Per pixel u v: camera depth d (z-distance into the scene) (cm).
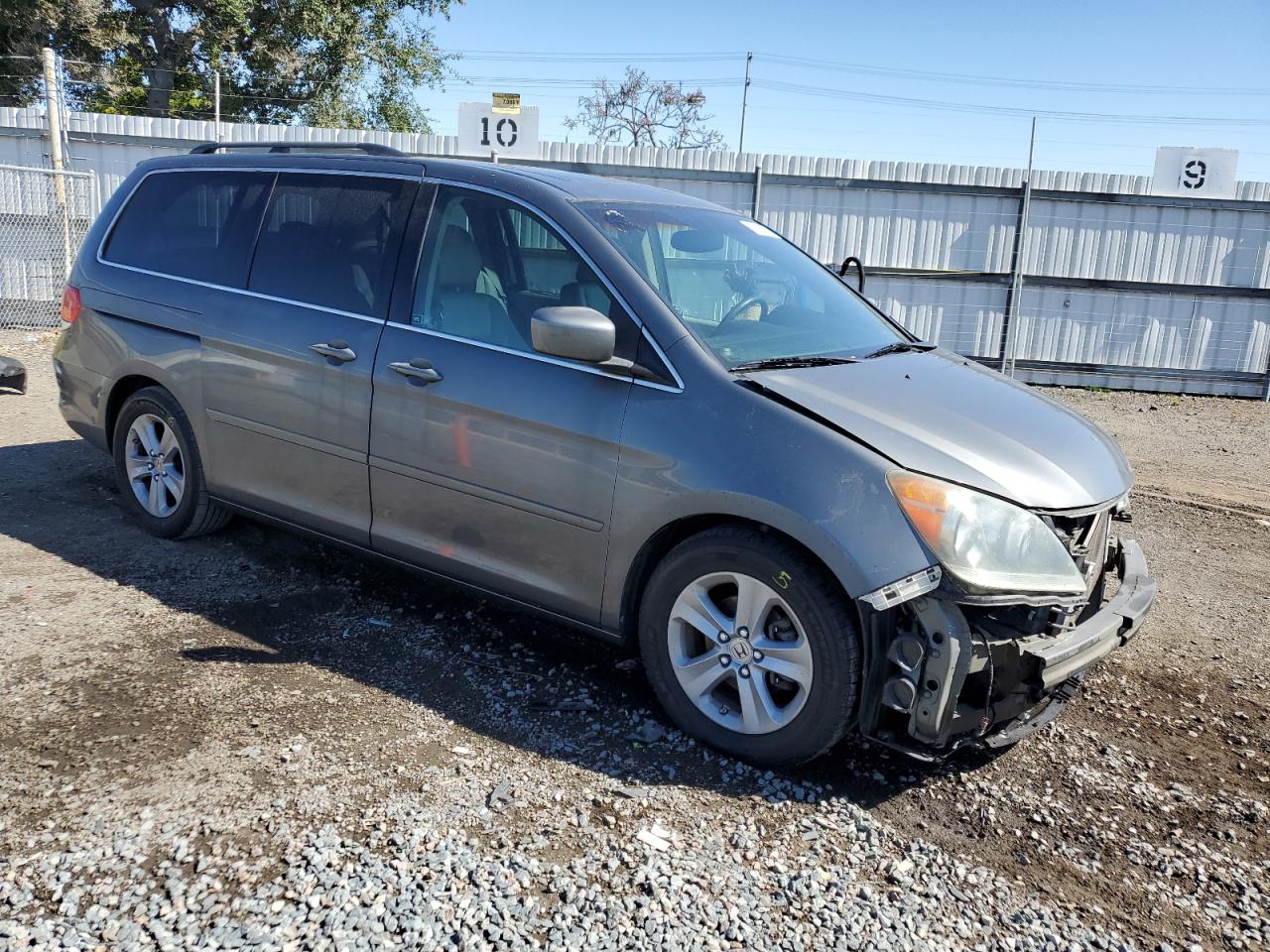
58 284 1217
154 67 2736
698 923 250
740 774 322
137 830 271
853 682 303
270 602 434
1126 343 1277
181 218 485
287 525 443
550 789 306
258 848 266
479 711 352
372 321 398
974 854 292
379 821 282
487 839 278
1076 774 339
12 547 478
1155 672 427
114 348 493
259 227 449
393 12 2920
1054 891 277
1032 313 1271
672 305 349
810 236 1241
